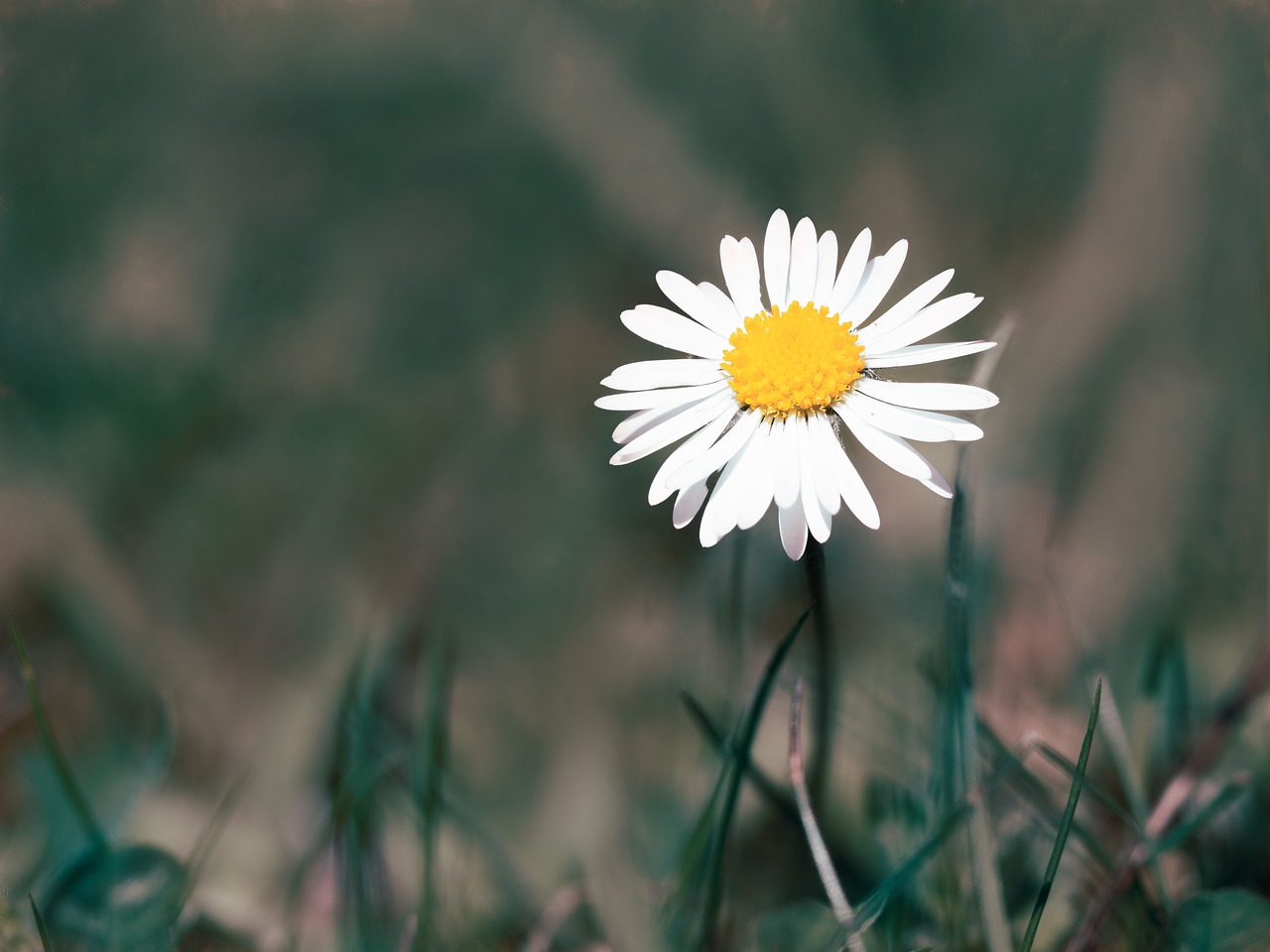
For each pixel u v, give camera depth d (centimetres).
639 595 19
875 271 17
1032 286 21
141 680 19
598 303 21
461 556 20
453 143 23
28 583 19
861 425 17
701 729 18
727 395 17
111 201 22
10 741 19
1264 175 20
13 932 17
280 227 22
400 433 21
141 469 20
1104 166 21
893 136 22
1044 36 22
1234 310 20
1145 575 19
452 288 21
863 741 18
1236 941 17
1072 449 20
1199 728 18
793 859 18
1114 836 18
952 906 17
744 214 22
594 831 18
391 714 19
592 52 23
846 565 19
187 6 24
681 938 17
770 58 22
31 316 21
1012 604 19
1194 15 22
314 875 18
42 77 23
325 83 23
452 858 18
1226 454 19
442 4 23
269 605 19
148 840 18
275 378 21
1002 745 17
